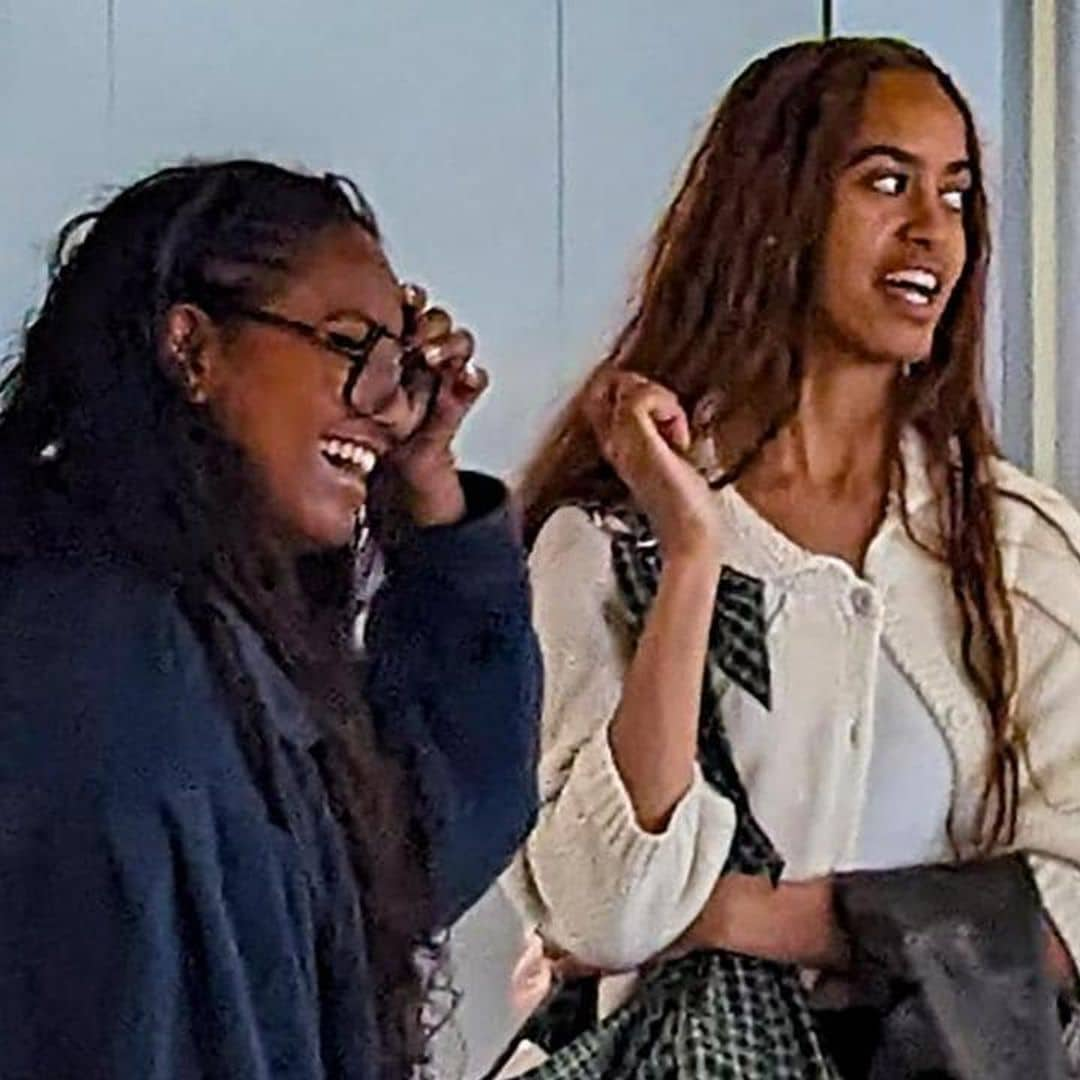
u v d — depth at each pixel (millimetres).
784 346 2986
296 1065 1936
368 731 2191
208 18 3686
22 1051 1860
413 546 2432
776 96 3031
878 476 2996
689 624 2752
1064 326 4086
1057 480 4066
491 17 3830
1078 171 4070
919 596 2945
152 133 3645
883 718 2891
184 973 1891
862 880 2820
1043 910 2857
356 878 2125
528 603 2506
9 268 3496
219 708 1979
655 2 3906
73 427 2105
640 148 3875
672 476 2795
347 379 2160
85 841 1875
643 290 3186
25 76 3568
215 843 1919
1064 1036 2846
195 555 2041
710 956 2818
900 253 2959
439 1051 2883
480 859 2439
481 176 3812
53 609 1969
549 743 2818
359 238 2225
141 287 2139
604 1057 2811
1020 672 2949
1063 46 4094
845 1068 2805
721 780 2830
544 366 3785
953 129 3008
